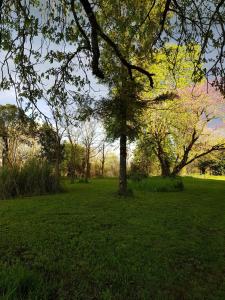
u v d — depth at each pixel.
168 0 5.94
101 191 19.95
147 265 6.64
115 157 52.75
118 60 9.54
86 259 6.92
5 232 9.16
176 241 8.51
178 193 19.41
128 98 15.49
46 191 19.44
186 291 5.52
